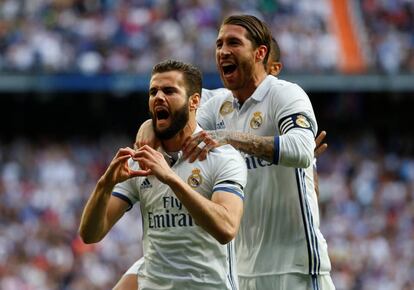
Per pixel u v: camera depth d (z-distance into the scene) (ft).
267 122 34.88
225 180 30.58
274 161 32.60
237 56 34.35
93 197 30.35
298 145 32.58
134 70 127.65
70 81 126.72
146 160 29.45
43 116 140.87
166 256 30.76
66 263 101.24
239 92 35.60
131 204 32.01
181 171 30.99
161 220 30.86
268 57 35.22
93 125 141.49
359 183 127.34
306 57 133.28
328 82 133.90
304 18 135.85
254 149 32.32
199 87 31.35
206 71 127.75
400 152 142.72
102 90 128.26
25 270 99.35
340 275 107.96
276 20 134.00
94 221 30.60
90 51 127.65
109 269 100.89
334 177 129.29
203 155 30.91
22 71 125.80
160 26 129.59
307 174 35.60
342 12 138.21
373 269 109.91
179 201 30.55
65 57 127.03
